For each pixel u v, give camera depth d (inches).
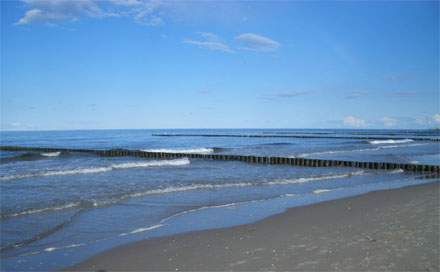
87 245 311.1
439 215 377.7
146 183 695.1
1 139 3142.2
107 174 856.3
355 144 2453.2
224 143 2630.4
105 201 502.9
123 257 279.7
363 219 373.1
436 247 268.5
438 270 225.5
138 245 308.2
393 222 352.2
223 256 273.4
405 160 1267.2
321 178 794.2
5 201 504.7
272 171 973.8
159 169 992.9
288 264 247.1
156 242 315.6
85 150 1675.7
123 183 695.1
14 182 703.1
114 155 1568.7
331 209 434.3
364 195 526.3
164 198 534.9
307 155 1501.0
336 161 1128.8
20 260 275.6
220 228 359.9
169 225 376.8
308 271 232.2
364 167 1075.3
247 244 301.1
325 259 252.7
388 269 228.7
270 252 276.5
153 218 409.4
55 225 377.4
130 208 462.9
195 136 4124.0
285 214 414.6
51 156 1499.8
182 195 562.3
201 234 338.0
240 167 1087.6
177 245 306.2
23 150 1809.8
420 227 327.9
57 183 690.2
